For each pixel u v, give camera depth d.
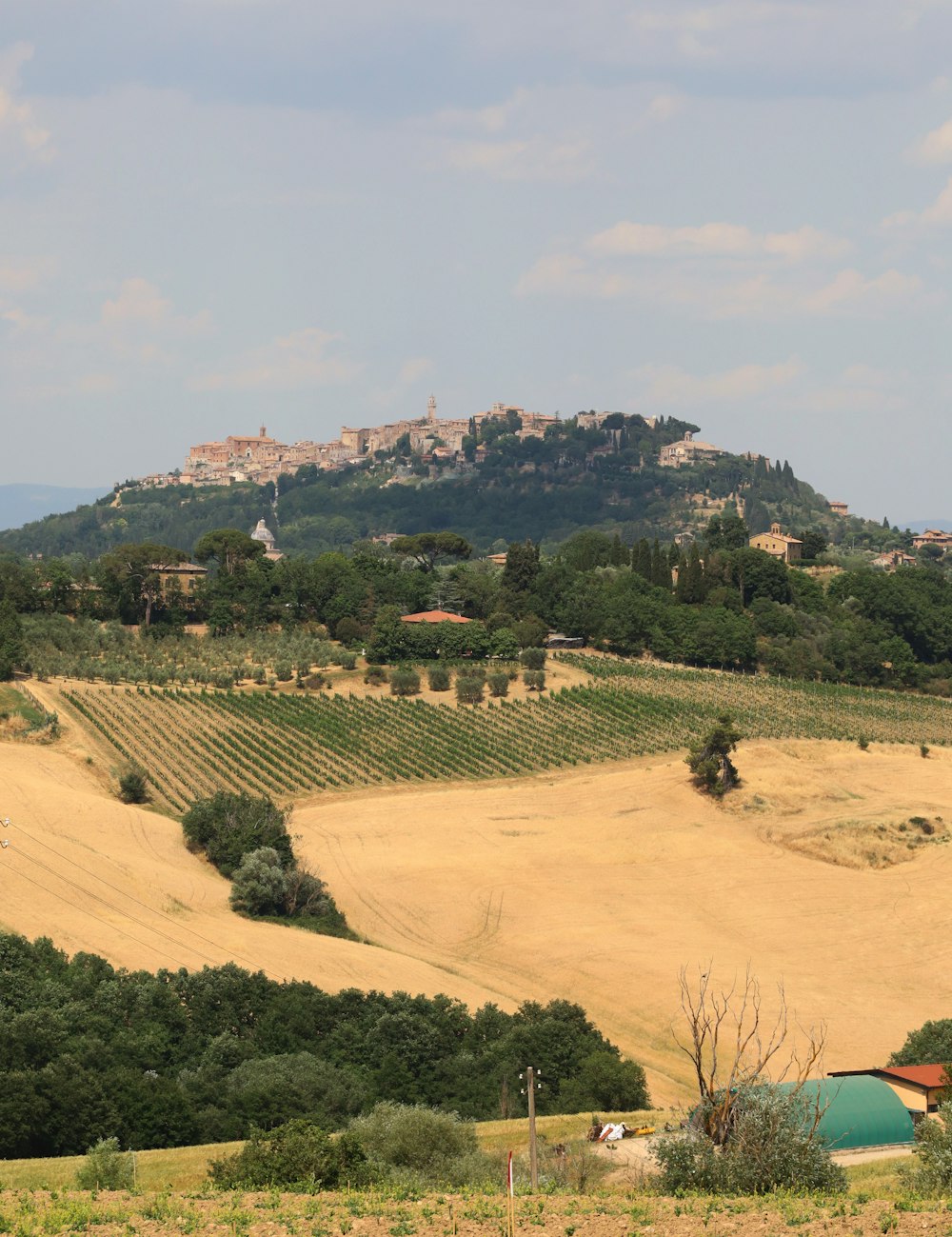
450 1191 51.00
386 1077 82.44
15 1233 42.56
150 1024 86.31
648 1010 107.06
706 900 135.75
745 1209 43.66
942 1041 86.56
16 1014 83.31
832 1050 98.62
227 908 123.94
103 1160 57.53
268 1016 89.81
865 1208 43.12
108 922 111.38
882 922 130.00
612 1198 47.72
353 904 132.50
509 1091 81.12
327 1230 42.62
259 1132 56.12
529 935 124.12
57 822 137.00
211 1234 42.56
